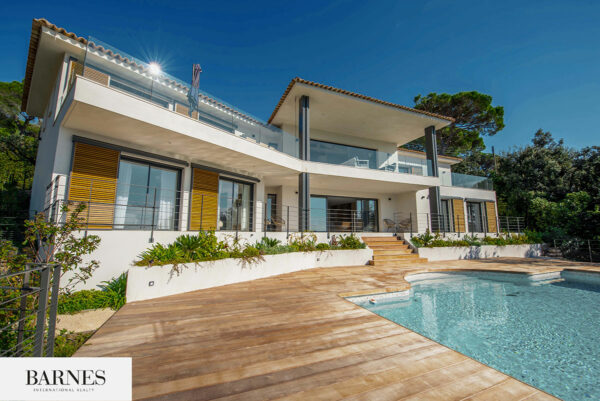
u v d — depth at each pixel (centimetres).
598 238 1316
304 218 1043
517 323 485
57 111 661
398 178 1266
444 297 672
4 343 296
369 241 1188
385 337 342
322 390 223
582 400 257
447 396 216
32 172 1471
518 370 317
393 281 709
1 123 1856
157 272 533
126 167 713
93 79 548
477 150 2662
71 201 511
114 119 575
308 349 305
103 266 527
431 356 290
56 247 461
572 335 429
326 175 1119
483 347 382
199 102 773
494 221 1672
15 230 816
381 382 237
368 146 1575
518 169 2028
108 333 347
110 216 655
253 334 349
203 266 616
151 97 651
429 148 1390
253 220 1053
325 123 1373
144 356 285
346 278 748
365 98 1159
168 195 795
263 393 219
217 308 462
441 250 1202
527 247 1441
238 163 918
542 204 1712
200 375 247
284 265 834
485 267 973
